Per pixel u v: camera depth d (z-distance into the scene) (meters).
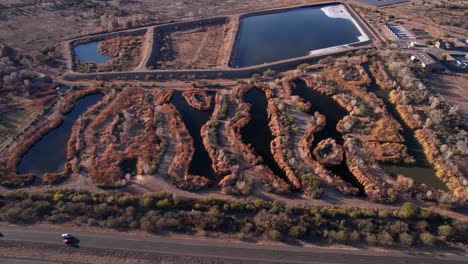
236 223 74.19
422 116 103.75
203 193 82.19
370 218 74.50
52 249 69.62
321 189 81.00
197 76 129.88
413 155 91.62
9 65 132.12
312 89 119.50
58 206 78.25
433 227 72.12
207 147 95.50
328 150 93.56
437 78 121.38
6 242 71.00
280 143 95.62
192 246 69.81
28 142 98.38
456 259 65.94
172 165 89.44
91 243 70.69
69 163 91.19
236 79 128.38
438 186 83.19
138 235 72.19
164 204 77.56
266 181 84.44
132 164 91.44
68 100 115.44
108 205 78.31
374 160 89.44
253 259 67.12
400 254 67.19
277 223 72.69
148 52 145.00
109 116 107.56
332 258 66.88
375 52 137.38
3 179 86.25
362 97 113.19
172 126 103.00
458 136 95.38
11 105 113.25
